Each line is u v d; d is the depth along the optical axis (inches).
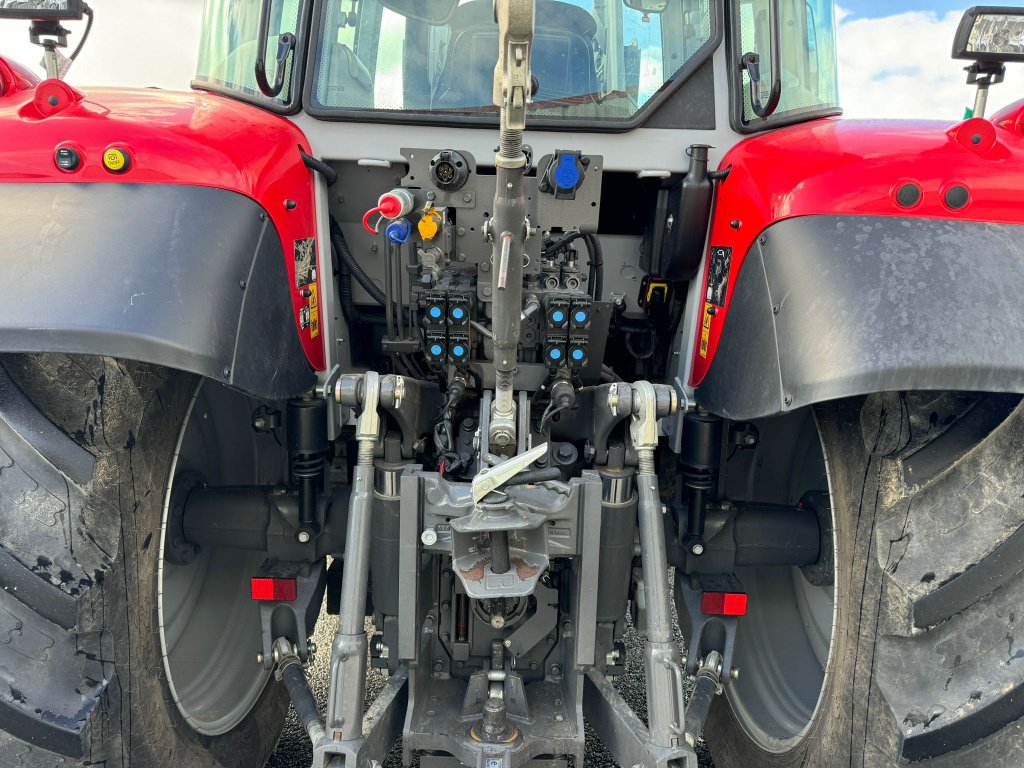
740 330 66.9
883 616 62.2
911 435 63.1
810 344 57.7
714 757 94.0
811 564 82.8
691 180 75.1
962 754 57.1
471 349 72.1
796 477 90.1
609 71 80.9
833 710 68.1
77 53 77.3
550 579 74.7
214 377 55.8
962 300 55.4
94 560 62.1
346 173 83.4
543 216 64.9
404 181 66.0
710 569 83.2
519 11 38.4
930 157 62.3
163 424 70.2
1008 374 52.9
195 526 80.8
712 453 79.2
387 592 71.6
